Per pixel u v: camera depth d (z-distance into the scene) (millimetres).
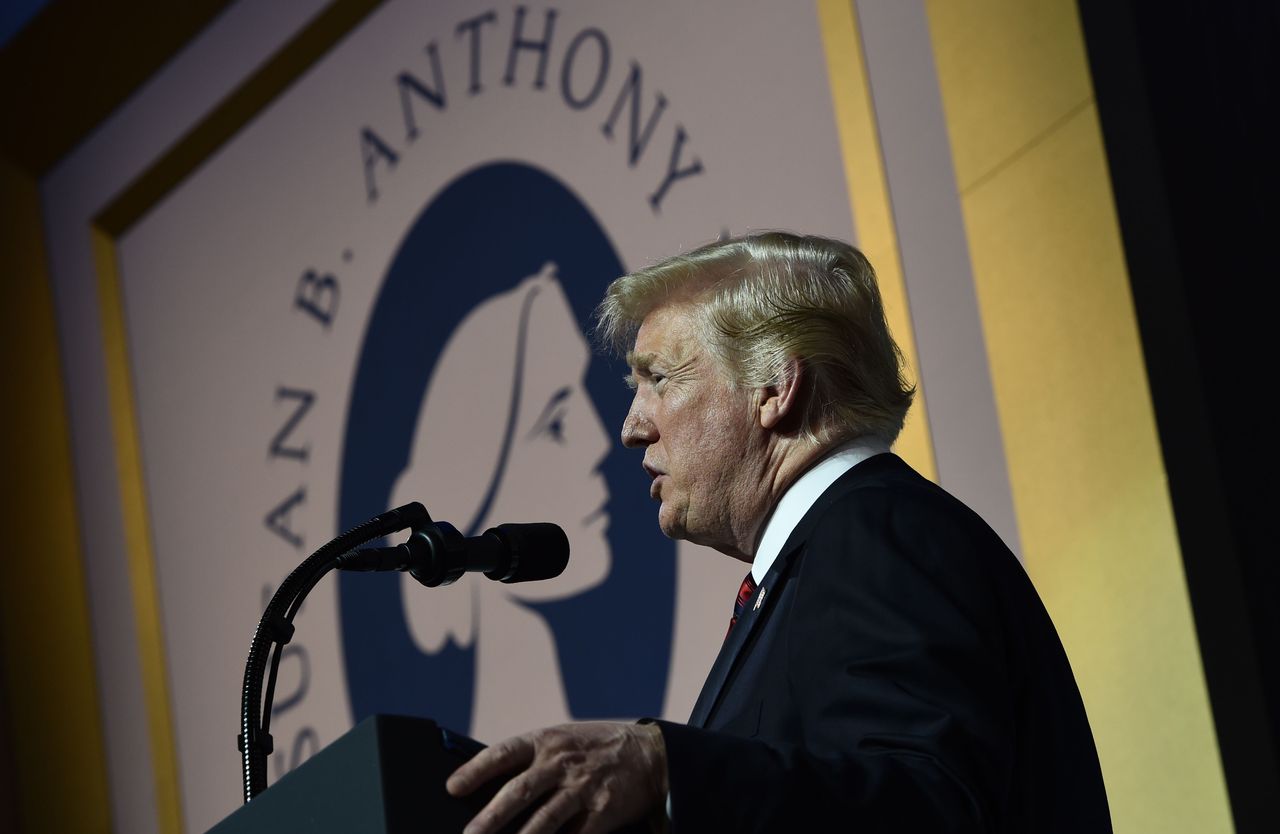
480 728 4504
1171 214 2740
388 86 5012
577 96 4387
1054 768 1517
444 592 4648
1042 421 3068
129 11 5734
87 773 5930
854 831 1201
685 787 1175
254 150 5469
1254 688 2604
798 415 1808
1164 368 2742
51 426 6141
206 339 5633
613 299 1963
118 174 5930
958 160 3270
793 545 1639
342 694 4934
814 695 1417
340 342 5113
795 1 3756
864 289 1882
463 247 4719
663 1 4133
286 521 5254
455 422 4684
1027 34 3109
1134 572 2859
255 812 1141
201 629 5582
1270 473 2646
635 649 4078
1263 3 2779
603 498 4211
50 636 6047
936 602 1434
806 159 3707
